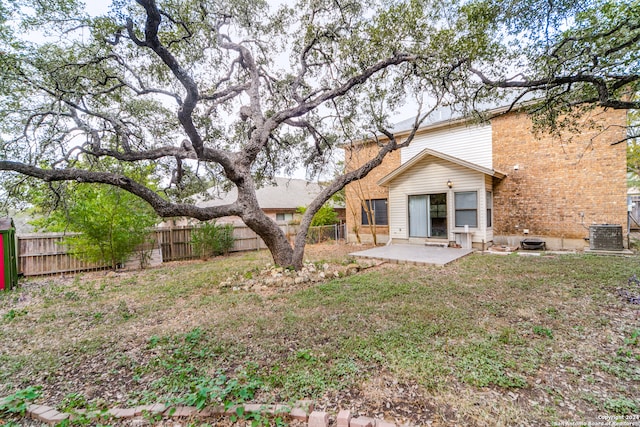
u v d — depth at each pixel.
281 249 7.44
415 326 3.69
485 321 3.82
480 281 5.82
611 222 8.68
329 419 2.09
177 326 4.14
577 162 9.15
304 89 8.28
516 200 10.21
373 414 2.15
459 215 10.30
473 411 2.15
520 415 2.09
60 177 5.10
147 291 6.28
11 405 2.36
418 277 6.34
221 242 12.52
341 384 2.50
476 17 4.44
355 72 6.41
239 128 9.22
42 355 3.34
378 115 7.80
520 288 5.24
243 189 6.99
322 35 6.67
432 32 5.08
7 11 4.16
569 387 2.41
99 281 7.57
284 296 5.36
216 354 3.17
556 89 5.04
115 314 4.79
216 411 2.21
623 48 4.07
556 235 9.52
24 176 5.71
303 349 3.19
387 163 13.30
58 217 8.03
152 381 2.72
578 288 5.10
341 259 9.24
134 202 8.95
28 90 5.10
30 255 8.45
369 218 13.15
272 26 6.98
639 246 9.12
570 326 3.60
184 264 10.33
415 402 2.27
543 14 4.24
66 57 5.29
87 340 3.72
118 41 4.64
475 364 2.75
